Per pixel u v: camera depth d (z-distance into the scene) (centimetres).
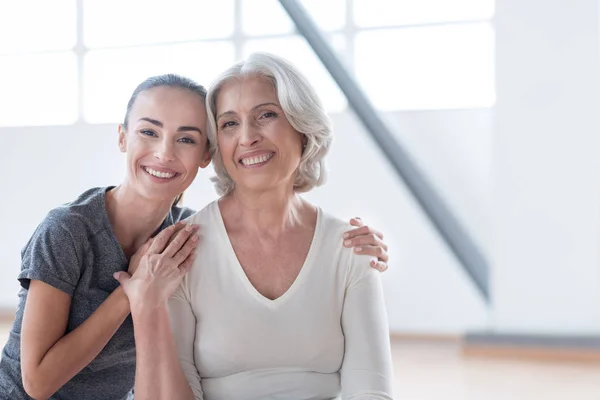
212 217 166
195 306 160
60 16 596
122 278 159
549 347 446
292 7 505
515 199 470
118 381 179
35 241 163
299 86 158
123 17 580
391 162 490
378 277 165
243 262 162
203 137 167
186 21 566
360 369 156
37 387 157
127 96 583
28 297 161
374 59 520
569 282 462
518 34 464
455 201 502
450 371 401
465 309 498
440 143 506
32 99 605
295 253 163
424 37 511
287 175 161
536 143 465
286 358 158
